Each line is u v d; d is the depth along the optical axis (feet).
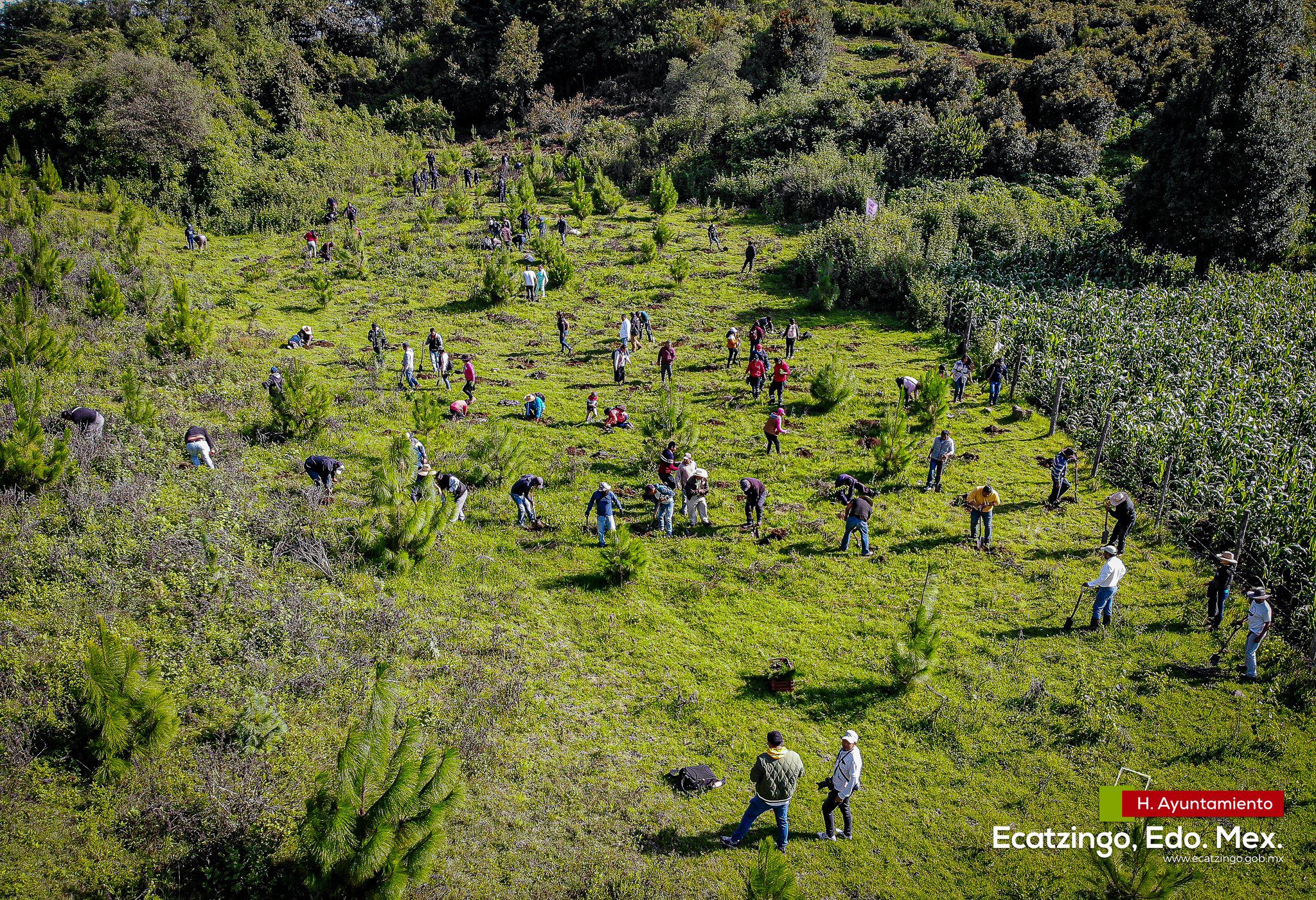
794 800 37.78
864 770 39.60
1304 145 104.32
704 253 132.26
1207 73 109.29
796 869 33.94
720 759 39.75
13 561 44.29
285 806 33.71
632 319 96.37
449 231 138.21
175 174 146.92
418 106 202.59
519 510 59.36
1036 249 117.08
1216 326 88.33
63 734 34.83
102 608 42.42
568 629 48.32
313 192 149.18
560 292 114.83
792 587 53.26
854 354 96.63
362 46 226.17
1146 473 66.85
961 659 46.88
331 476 58.75
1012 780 39.19
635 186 166.50
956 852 35.32
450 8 226.38
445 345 95.20
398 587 49.55
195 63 181.98
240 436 65.92
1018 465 70.18
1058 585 53.72
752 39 201.87
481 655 44.88
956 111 161.27
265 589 46.93
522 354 93.76
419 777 31.04
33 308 72.49
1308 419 71.10
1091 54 178.60
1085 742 41.42
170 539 48.21
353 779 29.48
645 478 65.72
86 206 136.05
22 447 51.26
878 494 65.16
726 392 84.23
